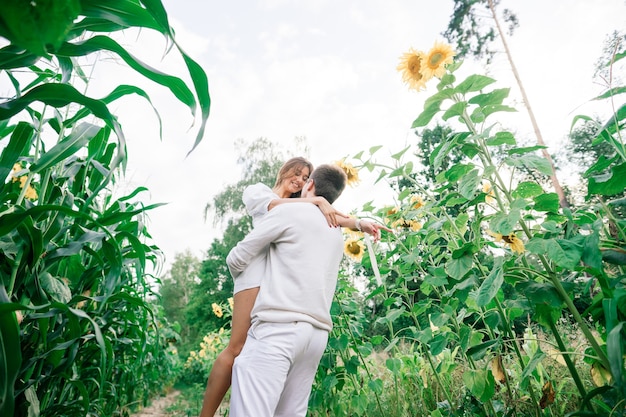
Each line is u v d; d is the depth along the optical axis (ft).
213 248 81.35
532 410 5.28
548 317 3.99
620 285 3.38
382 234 6.95
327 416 8.19
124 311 6.42
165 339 17.71
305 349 4.04
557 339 3.96
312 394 7.47
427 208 5.56
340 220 4.95
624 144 3.64
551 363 6.47
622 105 3.32
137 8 2.63
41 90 3.06
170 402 16.47
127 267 6.48
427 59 4.39
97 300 4.45
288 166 6.22
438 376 6.73
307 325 4.00
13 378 2.64
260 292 4.13
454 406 6.03
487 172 3.76
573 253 3.18
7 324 2.71
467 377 4.55
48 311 4.10
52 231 4.42
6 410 2.58
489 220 3.93
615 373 2.51
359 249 7.86
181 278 97.76
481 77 3.96
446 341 5.42
